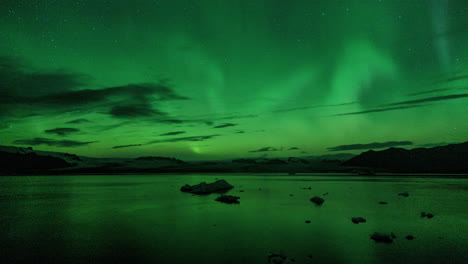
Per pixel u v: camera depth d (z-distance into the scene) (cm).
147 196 1867
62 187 2664
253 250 703
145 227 955
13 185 2936
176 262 620
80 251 701
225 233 870
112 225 991
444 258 646
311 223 1006
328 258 646
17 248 729
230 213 1203
